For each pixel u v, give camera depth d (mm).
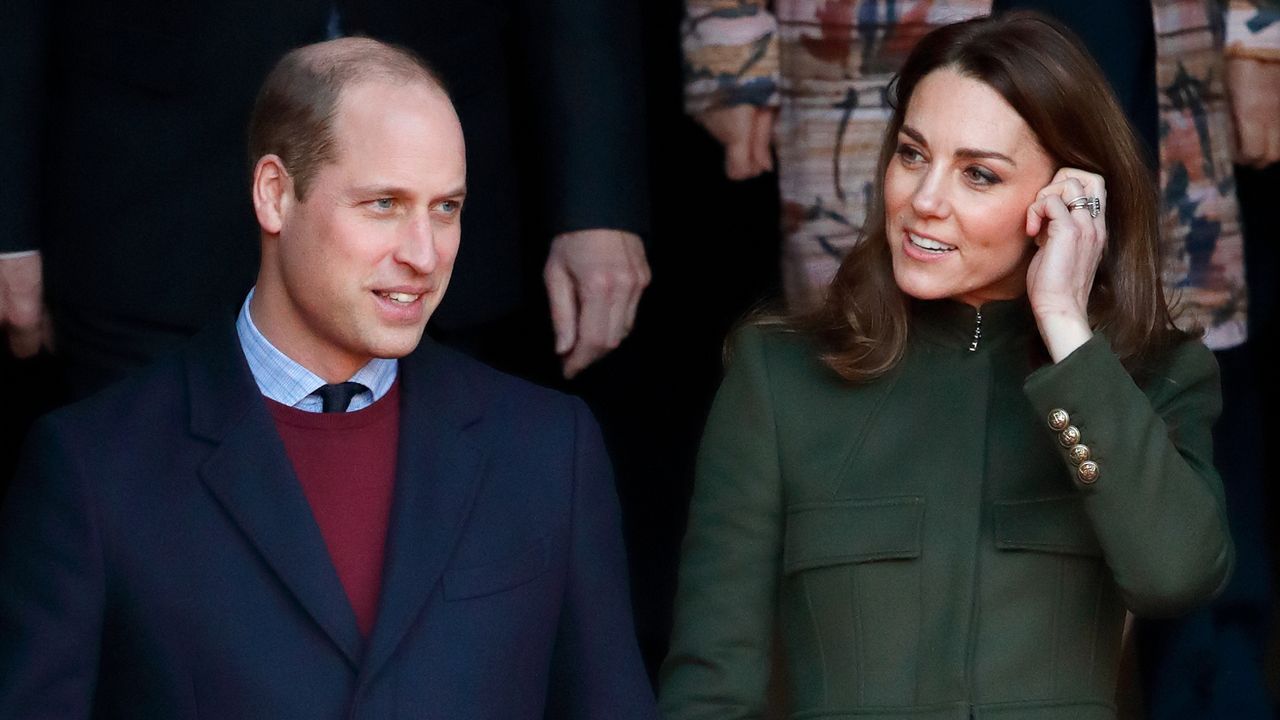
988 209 11867
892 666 11828
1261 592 17109
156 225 14141
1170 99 15586
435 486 10781
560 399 11359
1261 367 21094
